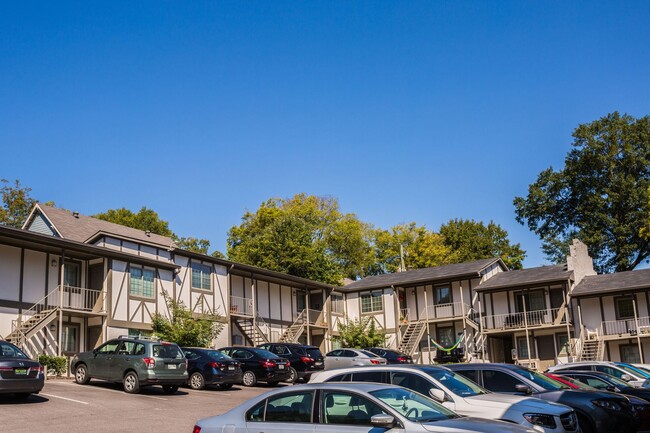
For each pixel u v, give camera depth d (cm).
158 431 1504
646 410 1544
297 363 2848
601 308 4128
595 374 1772
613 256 5731
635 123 5856
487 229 7338
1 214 5409
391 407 882
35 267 3025
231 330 3978
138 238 3684
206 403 2048
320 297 4884
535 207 6256
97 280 3259
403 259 6625
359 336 4506
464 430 840
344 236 7069
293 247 5369
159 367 2180
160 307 3494
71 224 3578
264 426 934
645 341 3984
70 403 1864
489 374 1386
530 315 4284
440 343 4662
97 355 2308
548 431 1112
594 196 5784
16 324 2873
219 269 3975
